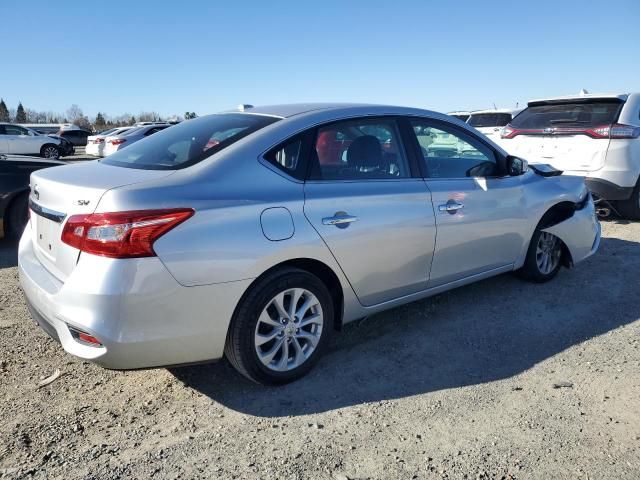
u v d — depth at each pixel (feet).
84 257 8.27
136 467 7.92
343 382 10.43
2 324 12.88
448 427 8.96
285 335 10.00
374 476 7.78
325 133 10.73
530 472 7.87
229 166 9.42
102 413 9.30
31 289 9.45
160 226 8.27
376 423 9.07
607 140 22.35
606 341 12.22
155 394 9.95
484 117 44.04
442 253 12.36
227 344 9.49
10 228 20.25
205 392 10.04
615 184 22.47
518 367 11.04
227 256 8.82
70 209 8.63
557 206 15.48
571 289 15.57
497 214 13.53
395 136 11.94
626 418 9.21
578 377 10.61
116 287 8.05
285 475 7.79
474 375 10.71
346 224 10.36
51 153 80.84
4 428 8.75
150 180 8.83
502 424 9.04
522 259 14.92
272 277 9.50
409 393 10.04
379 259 11.07
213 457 8.18
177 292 8.46
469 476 7.79
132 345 8.28
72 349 8.46
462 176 13.05
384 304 11.70
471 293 15.23
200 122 11.71
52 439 8.51
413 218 11.50
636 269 17.46
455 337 12.45
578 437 8.68
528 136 25.04
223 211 8.87
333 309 10.71
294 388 10.20
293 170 10.07
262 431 8.84
